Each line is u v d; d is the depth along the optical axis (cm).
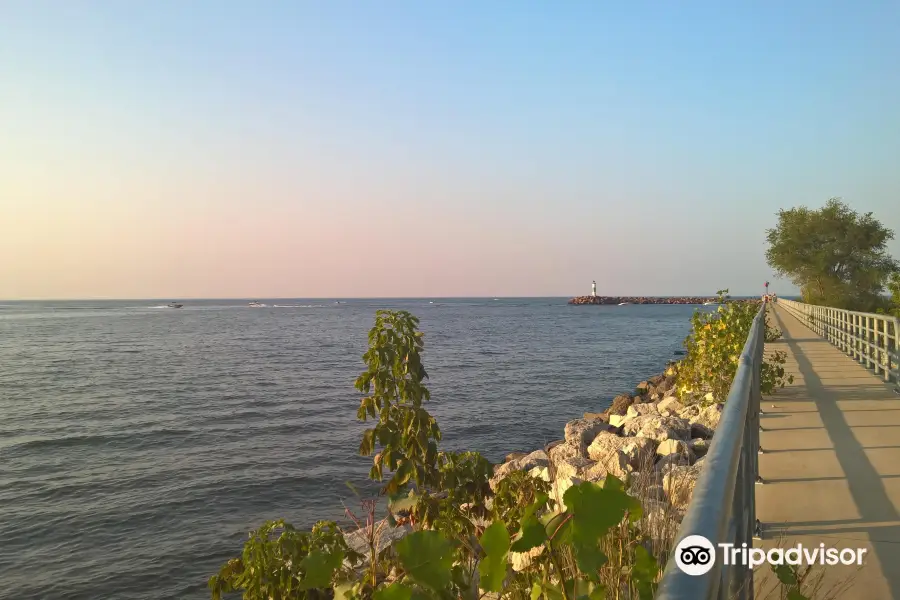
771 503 526
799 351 1802
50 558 1137
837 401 998
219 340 6272
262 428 2102
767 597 351
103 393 2919
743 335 1162
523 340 5731
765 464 641
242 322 10506
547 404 2439
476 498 485
